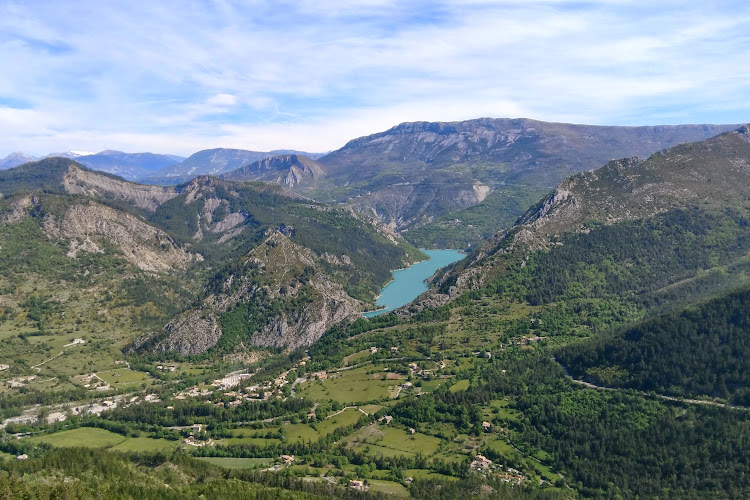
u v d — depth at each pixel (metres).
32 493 173.38
